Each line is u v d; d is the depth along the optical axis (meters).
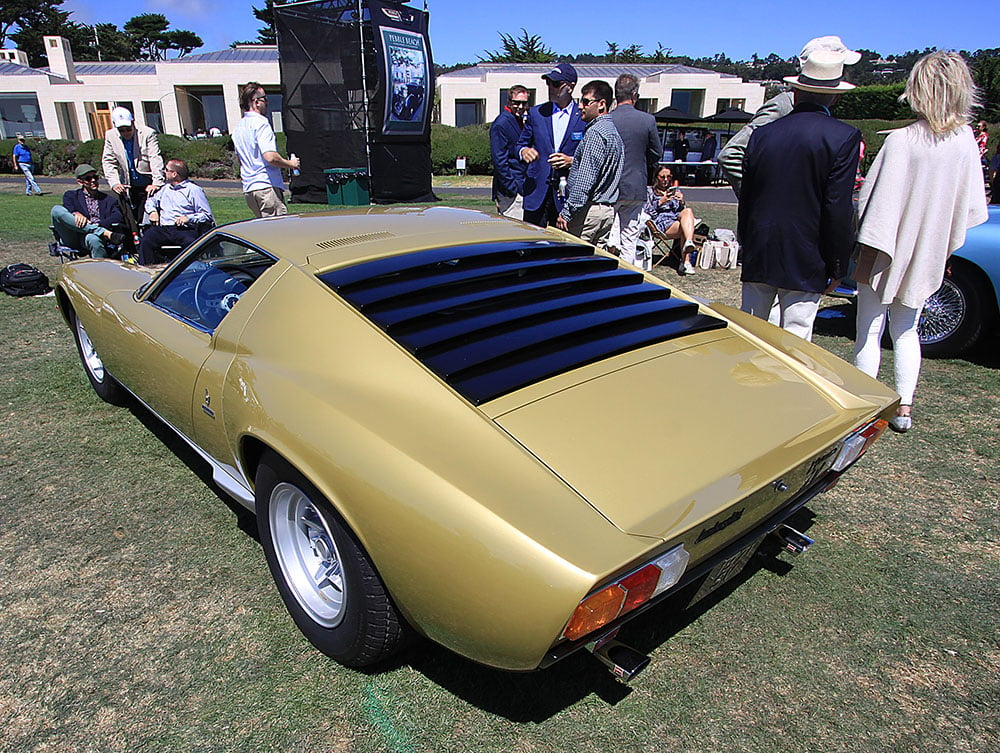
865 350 3.65
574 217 5.46
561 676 2.08
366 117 14.13
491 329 2.06
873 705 1.98
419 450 1.70
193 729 1.88
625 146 5.86
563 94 5.94
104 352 3.37
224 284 2.61
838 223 3.20
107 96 36.22
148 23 77.12
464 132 27.72
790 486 1.91
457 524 1.56
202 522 2.82
